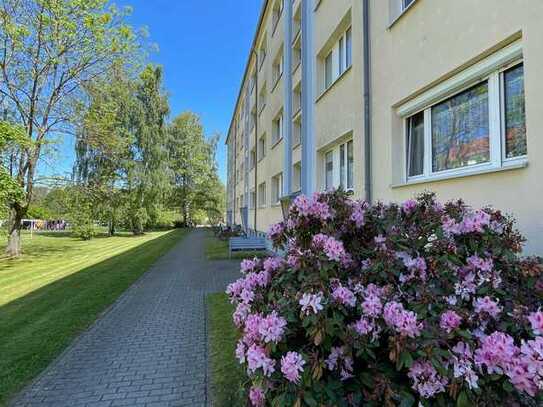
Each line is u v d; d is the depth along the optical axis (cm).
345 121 748
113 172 2680
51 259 1603
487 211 253
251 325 218
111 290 845
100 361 430
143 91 3175
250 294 262
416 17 483
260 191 2062
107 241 2686
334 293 211
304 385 195
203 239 2631
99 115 1850
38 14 1586
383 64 575
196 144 4881
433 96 454
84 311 657
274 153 1599
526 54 309
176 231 3912
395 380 205
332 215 271
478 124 396
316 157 952
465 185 387
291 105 1279
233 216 4081
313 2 994
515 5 323
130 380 380
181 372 398
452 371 181
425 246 246
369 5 627
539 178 297
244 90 2934
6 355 450
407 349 183
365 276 240
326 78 956
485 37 360
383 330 201
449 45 416
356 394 207
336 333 202
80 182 2134
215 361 419
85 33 1691
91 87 1783
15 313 666
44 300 769
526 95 309
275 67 1661
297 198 284
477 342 192
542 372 165
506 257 229
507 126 356
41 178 1783
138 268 1201
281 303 229
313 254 236
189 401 337
